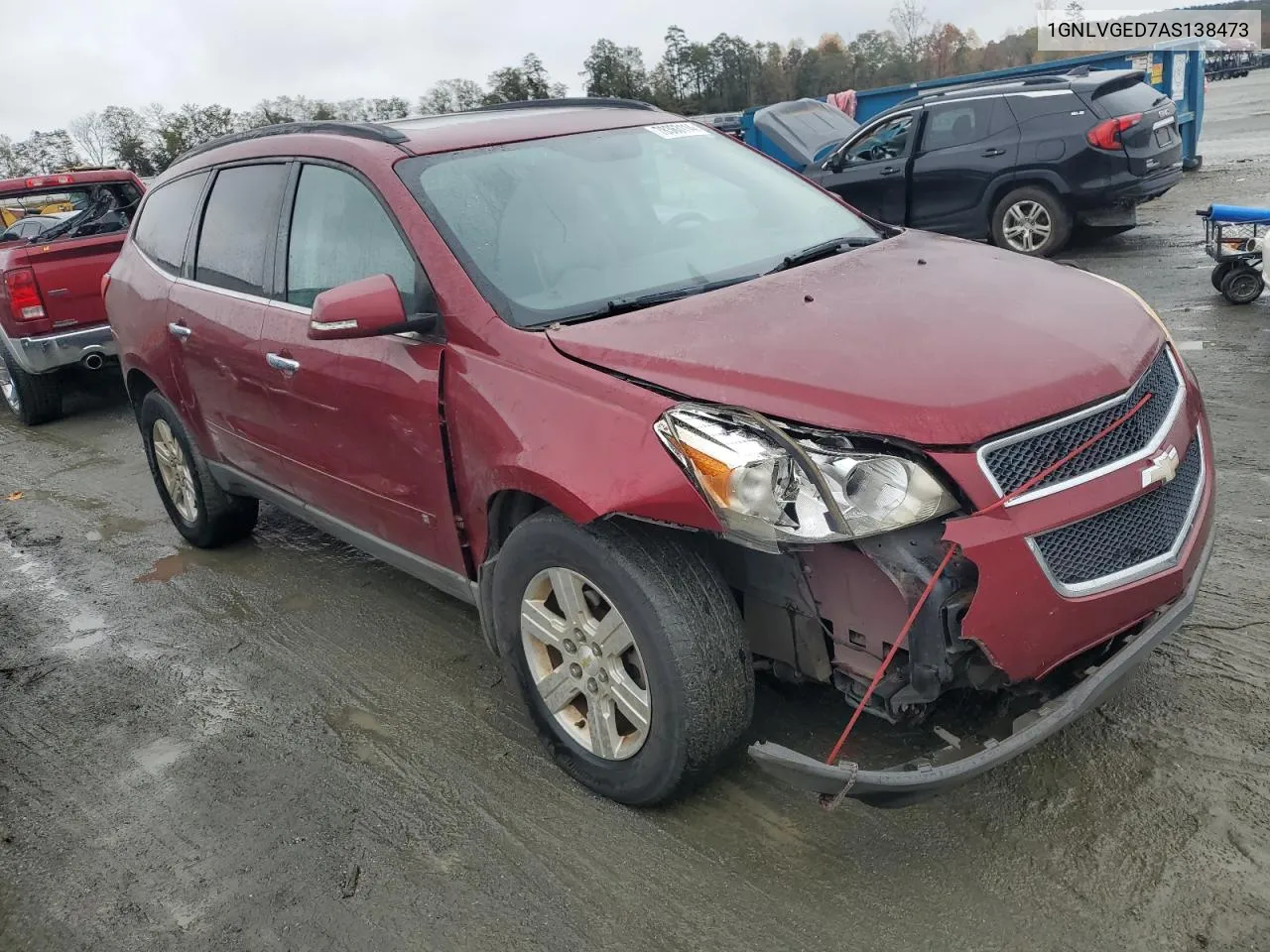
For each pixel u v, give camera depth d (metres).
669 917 2.59
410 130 3.78
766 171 4.11
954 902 2.53
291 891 2.85
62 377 8.80
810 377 2.51
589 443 2.67
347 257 3.58
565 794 3.11
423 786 3.24
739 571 2.76
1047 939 2.39
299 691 3.93
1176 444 2.70
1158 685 3.24
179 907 2.85
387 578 4.87
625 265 3.34
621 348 2.79
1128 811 2.74
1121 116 9.64
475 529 3.17
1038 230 10.29
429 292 3.20
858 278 3.16
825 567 2.56
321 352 3.61
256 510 5.41
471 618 4.37
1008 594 2.36
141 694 4.06
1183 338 6.97
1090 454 2.51
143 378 5.33
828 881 2.65
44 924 2.85
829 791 2.43
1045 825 2.73
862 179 11.31
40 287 8.10
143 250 5.14
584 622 2.88
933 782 2.35
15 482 7.29
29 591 5.25
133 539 5.82
